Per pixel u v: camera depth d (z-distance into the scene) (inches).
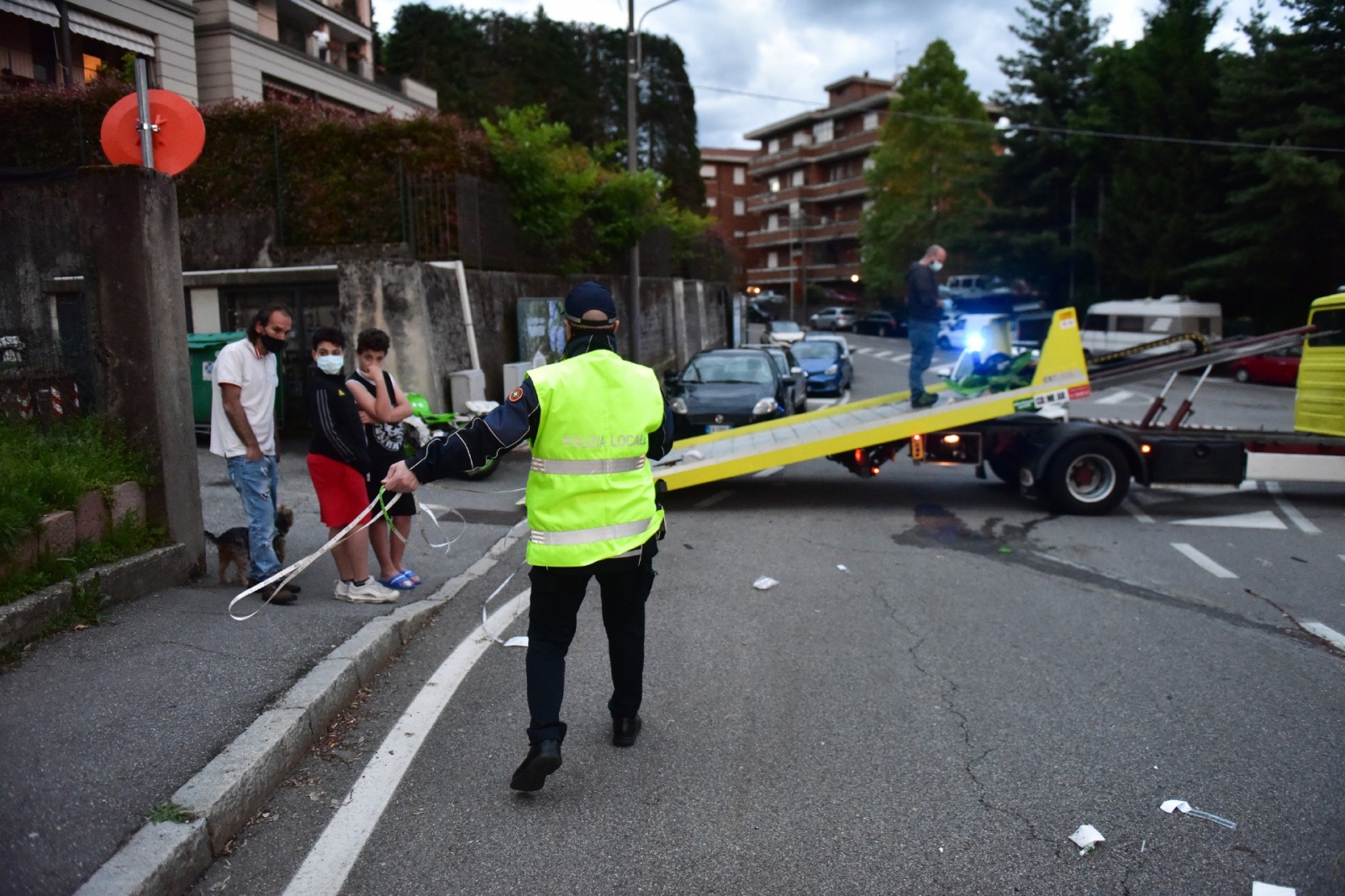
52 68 767.1
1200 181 1366.9
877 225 2149.4
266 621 211.8
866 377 1237.7
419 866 129.0
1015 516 387.2
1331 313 409.4
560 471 144.9
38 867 114.6
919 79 2070.6
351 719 177.9
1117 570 302.7
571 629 149.9
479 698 188.4
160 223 238.1
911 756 165.3
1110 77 1647.4
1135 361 414.6
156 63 831.1
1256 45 1299.2
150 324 234.1
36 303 241.0
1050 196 1733.5
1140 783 156.1
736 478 481.7
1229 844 137.4
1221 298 1375.5
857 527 365.4
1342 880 128.6
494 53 1861.5
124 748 145.8
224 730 153.9
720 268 1493.6
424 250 616.7
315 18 1092.5
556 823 140.9
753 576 291.9
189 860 123.5
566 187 751.1
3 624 181.5
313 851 132.3
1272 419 773.3
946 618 248.7
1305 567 309.0
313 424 227.9
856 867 130.3
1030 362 438.6
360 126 626.5
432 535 338.3
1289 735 175.6
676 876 127.8
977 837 138.6
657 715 181.8
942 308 423.5
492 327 647.1
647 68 1988.2
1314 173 1123.9
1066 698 193.2
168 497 239.6
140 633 198.1
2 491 198.5
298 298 585.9
